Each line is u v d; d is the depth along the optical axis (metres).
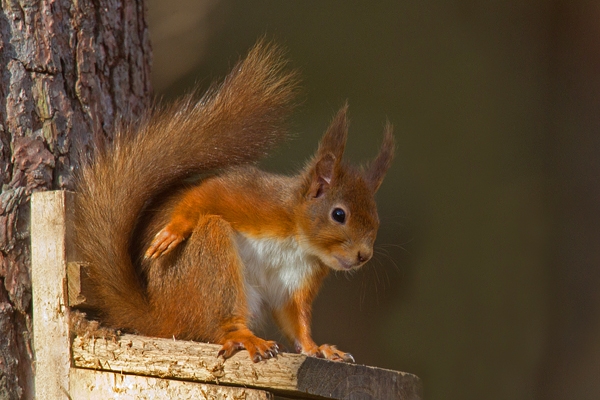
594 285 5.80
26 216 5.37
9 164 5.38
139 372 5.32
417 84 5.91
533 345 5.79
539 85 5.93
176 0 5.91
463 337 5.78
